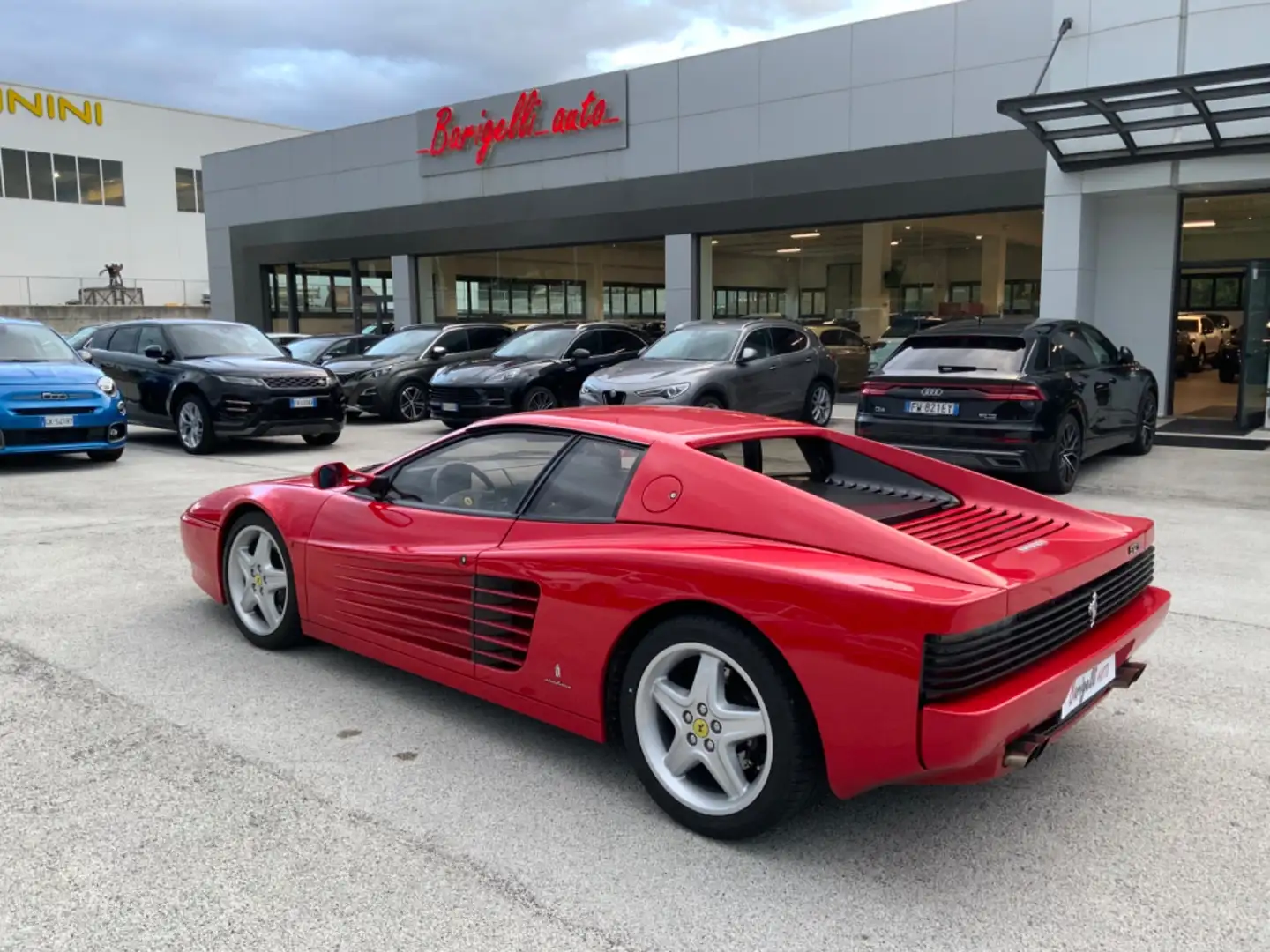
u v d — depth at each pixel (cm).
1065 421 877
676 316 1900
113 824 310
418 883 279
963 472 384
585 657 326
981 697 265
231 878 280
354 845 299
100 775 345
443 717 400
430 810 322
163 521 782
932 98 1556
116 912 263
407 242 2347
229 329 1354
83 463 1134
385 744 373
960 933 258
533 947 251
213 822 312
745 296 1852
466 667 370
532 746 373
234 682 436
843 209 1672
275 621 473
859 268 1700
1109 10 1327
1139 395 1089
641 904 270
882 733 265
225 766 353
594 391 1155
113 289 3975
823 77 1666
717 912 267
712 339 1255
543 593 336
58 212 4109
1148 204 1429
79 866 286
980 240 1562
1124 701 420
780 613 277
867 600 265
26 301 3953
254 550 490
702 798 308
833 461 380
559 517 351
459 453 399
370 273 2506
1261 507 838
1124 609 349
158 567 635
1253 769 356
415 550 387
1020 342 896
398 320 2397
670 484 329
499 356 1441
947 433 881
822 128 1677
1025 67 1464
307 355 1772
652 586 305
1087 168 1370
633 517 331
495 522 368
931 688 260
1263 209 1356
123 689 426
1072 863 293
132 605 552
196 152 4525
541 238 2086
